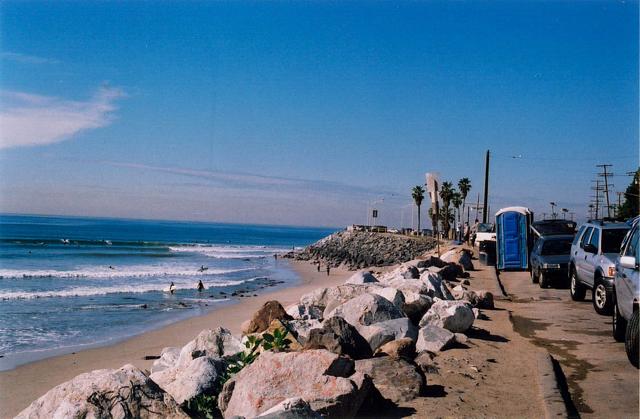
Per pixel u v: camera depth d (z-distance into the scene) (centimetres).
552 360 828
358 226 10475
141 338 2188
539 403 633
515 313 1332
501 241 2573
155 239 13512
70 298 3353
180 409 577
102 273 5031
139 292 3722
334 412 550
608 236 1381
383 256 7888
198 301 3331
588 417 620
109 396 574
